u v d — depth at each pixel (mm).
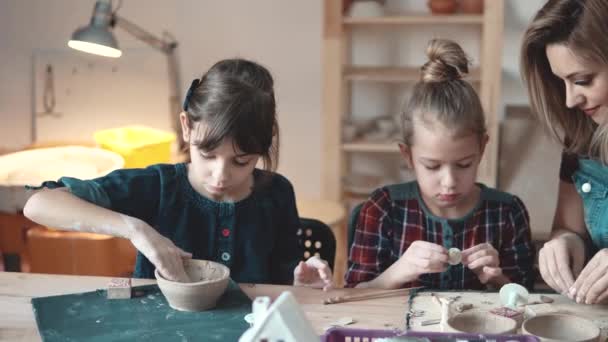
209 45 3047
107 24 2473
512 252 1583
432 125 1417
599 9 1246
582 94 1327
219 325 1137
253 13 3006
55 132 3154
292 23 2996
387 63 3031
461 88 1453
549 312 1201
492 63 2611
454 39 2967
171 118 3059
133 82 3076
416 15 2842
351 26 3010
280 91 3064
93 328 1117
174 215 1479
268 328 906
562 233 1555
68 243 2324
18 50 3109
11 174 2447
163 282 1178
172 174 1488
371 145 2795
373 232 1579
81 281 1308
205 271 1258
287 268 1547
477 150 1451
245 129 1298
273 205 1553
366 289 1306
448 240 1563
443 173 1438
